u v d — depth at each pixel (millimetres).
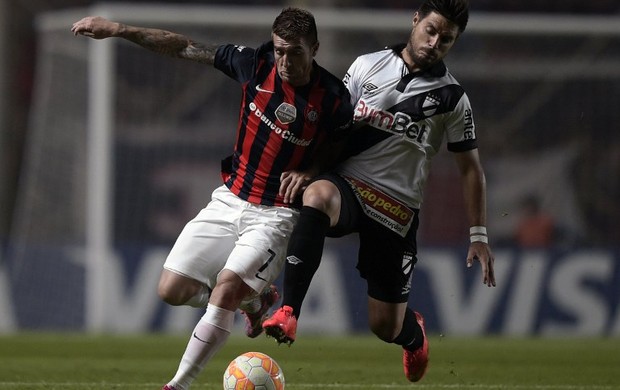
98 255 44875
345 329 44406
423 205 49156
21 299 45750
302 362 31328
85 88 52469
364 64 20500
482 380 26422
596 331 44844
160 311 44531
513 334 44719
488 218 50844
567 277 45031
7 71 68875
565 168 51188
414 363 22859
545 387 24984
